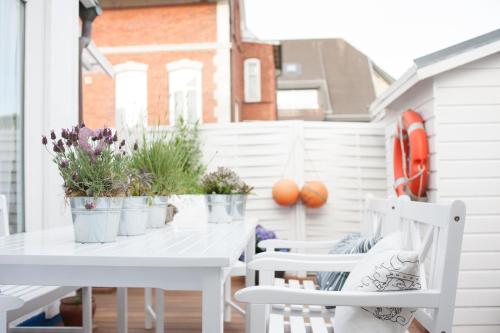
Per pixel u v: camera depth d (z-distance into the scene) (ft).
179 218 10.27
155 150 7.83
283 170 18.42
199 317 12.81
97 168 5.51
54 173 11.94
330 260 7.26
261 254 7.52
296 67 62.08
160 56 40.70
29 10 11.64
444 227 5.12
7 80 10.95
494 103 12.10
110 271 4.48
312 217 18.45
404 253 4.92
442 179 12.05
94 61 18.84
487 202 11.93
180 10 40.75
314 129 18.53
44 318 11.58
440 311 4.91
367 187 18.44
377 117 19.38
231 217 9.15
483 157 12.03
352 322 5.14
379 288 5.03
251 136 18.54
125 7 41.01
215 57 40.24
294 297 4.91
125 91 40.81
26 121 11.39
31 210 11.36
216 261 4.24
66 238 6.12
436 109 12.16
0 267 4.57
